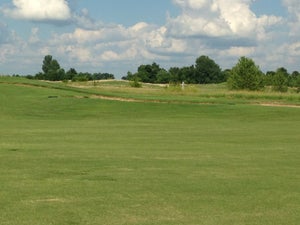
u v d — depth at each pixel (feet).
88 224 29.40
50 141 74.59
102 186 40.06
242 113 144.05
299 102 174.60
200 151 63.62
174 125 111.04
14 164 51.08
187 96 197.67
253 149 66.13
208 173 46.73
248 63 285.84
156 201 35.12
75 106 158.92
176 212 32.27
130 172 46.85
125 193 37.58
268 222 30.12
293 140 78.43
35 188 38.96
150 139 79.10
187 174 46.06
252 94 197.88
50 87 204.23
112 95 189.47
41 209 32.58
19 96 175.11
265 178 44.29
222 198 36.24
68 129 97.91
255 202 35.09
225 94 203.41
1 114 142.72
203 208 33.32
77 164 51.44
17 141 74.13
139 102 168.04
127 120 128.57
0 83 201.87
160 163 52.70
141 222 29.94
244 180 43.21
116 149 64.95
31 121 123.44
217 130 97.81
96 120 128.88
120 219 30.53
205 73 588.91
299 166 51.26
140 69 545.85
